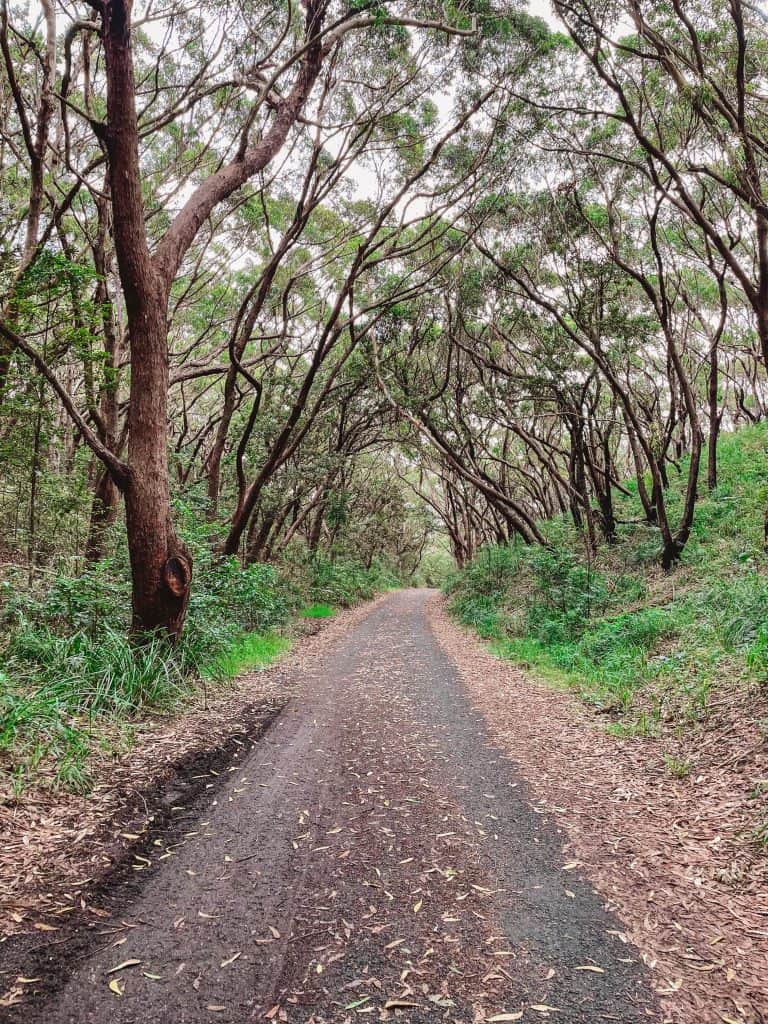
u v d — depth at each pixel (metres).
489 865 3.61
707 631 7.95
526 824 4.18
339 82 11.38
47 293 7.67
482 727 6.67
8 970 2.59
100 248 10.81
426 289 14.98
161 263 7.20
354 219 16.12
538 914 3.10
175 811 4.32
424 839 3.95
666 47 8.22
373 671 10.16
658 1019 2.38
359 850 3.79
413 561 57.44
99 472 11.20
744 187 8.23
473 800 4.61
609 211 12.35
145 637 7.24
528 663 10.48
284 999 2.47
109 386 9.20
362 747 5.92
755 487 13.01
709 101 8.00
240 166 8.14
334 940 2.87
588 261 12.76
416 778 5.08
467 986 2.56
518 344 19.50
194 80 10.40
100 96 12.64
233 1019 2.35
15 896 3.12
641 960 2.73
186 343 21.03
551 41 10.46
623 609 11.21
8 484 9.77
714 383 14.28
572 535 17.28
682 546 12.05
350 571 27.72
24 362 7.80
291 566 22.17
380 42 10.79
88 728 5.47
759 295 8.45
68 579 7.16
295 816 4.29
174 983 2.55
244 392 20.66
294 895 3.26
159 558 7.24
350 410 20.39
